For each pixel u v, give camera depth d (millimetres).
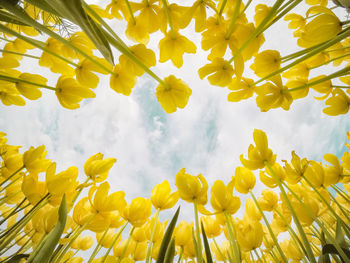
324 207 370
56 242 209
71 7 139
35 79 337
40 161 370
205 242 299
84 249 513
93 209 352
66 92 319
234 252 313
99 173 351
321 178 386
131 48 308
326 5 444
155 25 336
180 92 335
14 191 409
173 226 310
